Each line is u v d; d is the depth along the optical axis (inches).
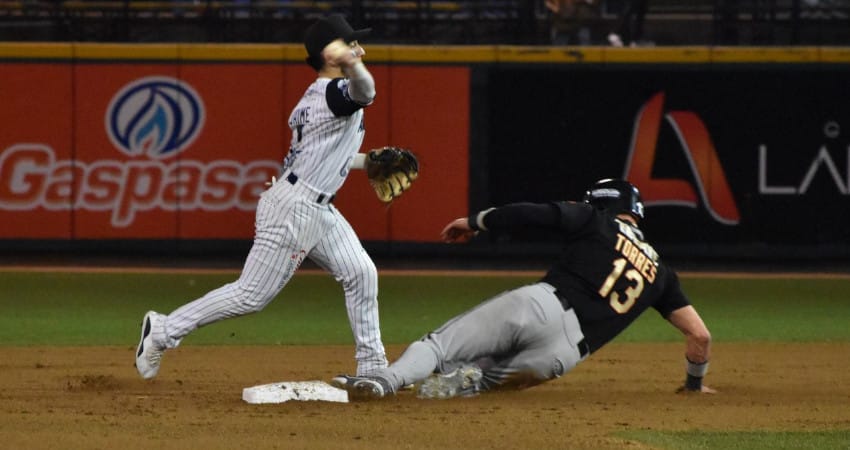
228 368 1341.0
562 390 1139.9
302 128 988.6
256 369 1334.9
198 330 1774.1
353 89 960.3
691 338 1077.8
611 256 1002.1
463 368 1012.5
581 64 2632.9
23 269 2484.0
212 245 2618.1
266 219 994.7
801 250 2640.3
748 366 1393.9
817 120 2628.0
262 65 2608.3
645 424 913.5
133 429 853.8
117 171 2603.3
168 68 2603.3
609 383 1229.7
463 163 2630.4
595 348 998.4
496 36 2817.4
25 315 1918.1
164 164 2610.7
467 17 2849.4
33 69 2583.7
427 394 1009.5
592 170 2647.6
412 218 2615.7
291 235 990.4
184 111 2605.8
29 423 878.4
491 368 1026.1
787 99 2628.0
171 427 861.8
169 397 1027.3
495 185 2642.7
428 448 795.4
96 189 2600.9
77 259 2632.9
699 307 2101.4
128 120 2600.9
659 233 2642.7
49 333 1713.8
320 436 829.2
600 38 2805.1
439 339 997.8
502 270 2561.5
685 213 2640.3
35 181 2593.5
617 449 802.8
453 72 2623.0
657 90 2635.3
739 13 2861.7
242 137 2613.2
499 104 2637.8
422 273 2498.8
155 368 1007.0
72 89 2591.0
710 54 2625.5
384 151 1034.1
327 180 991.6
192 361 1408.7
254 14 2817.4
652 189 2642.7
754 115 2630.4
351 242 1026.7
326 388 989.8
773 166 2635.3
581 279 992.2
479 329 987.9
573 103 2640.3
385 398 993.5
